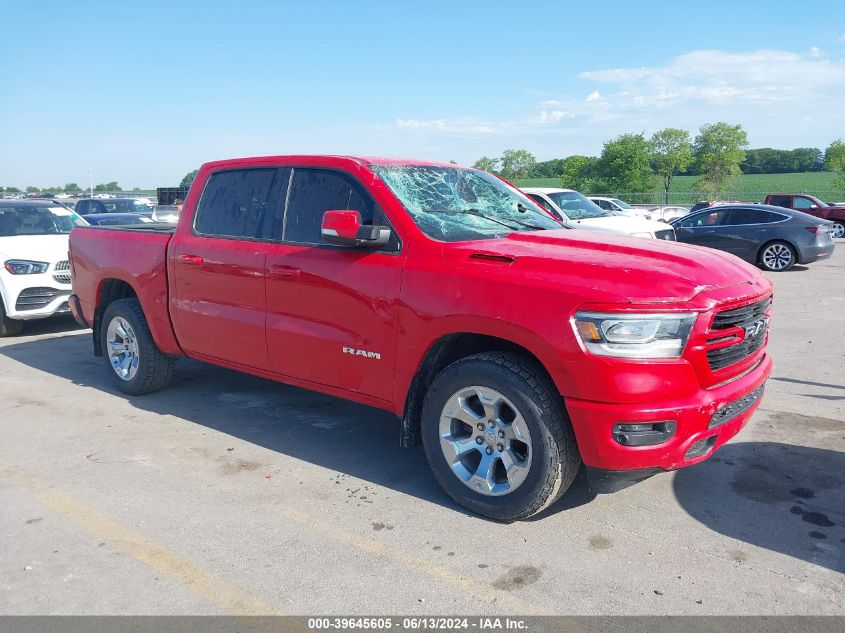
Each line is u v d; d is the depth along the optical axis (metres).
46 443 5.01
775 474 4.41
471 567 3.35
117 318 6.13
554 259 3.65
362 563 3.39
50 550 3.53
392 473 4.50
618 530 3.71
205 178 5.43
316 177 4.66
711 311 3.41
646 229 12.22
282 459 4.72
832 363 7.20
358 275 4.19
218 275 5.06
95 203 19.72
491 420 3.75
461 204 4.61
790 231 15.88
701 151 70.75
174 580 3.26
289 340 4.61
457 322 3.74
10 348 8.28
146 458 4.73
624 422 3.35
